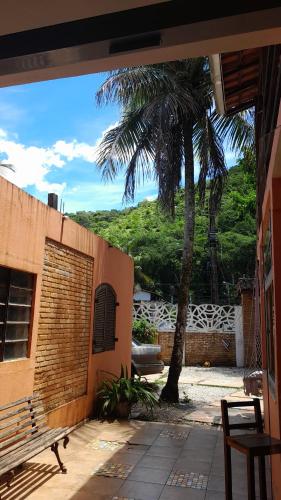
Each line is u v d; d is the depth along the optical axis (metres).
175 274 26.58
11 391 4.89
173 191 9.93
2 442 4.22
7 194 4.87
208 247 27.02
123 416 7.48
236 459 5.44
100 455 5.44
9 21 1.44
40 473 4.74
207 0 1.41
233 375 13.70
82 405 7.00
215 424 7.30
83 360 7.21
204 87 9.68
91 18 1.50
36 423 4.98
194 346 16.56
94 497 4.15
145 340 16.00
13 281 5.11
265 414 5.37
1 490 4.25
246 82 5.76
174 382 9.36
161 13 1.44
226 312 16.64
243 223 27.12
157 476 4.74
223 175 10.54
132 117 10.13
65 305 6.54
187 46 1.48
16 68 1.62
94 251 7.79
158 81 9.26
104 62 1.57
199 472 4.88
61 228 6.35
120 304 9.51
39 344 5.68
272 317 3.95
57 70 1.62
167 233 27.72
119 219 32.75
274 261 3.53
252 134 10.04
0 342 4.81
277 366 3.39
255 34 1.43
